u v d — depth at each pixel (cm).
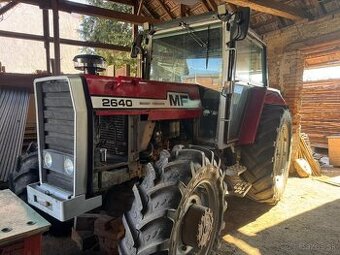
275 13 464
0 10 511
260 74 375
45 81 199
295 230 302
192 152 216
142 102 219
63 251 247
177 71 307
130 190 227
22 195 227
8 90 464
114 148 220
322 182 485
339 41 457
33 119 453
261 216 338
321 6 479
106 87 196
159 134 245
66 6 522
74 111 175
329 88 852
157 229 175
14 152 382
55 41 520
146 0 666
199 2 593
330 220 328
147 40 330
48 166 206
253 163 335
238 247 266
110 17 568
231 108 272
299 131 541
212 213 218
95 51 1087
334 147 632
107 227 217
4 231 143
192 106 267
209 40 281
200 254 225
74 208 179
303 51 518
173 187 188
